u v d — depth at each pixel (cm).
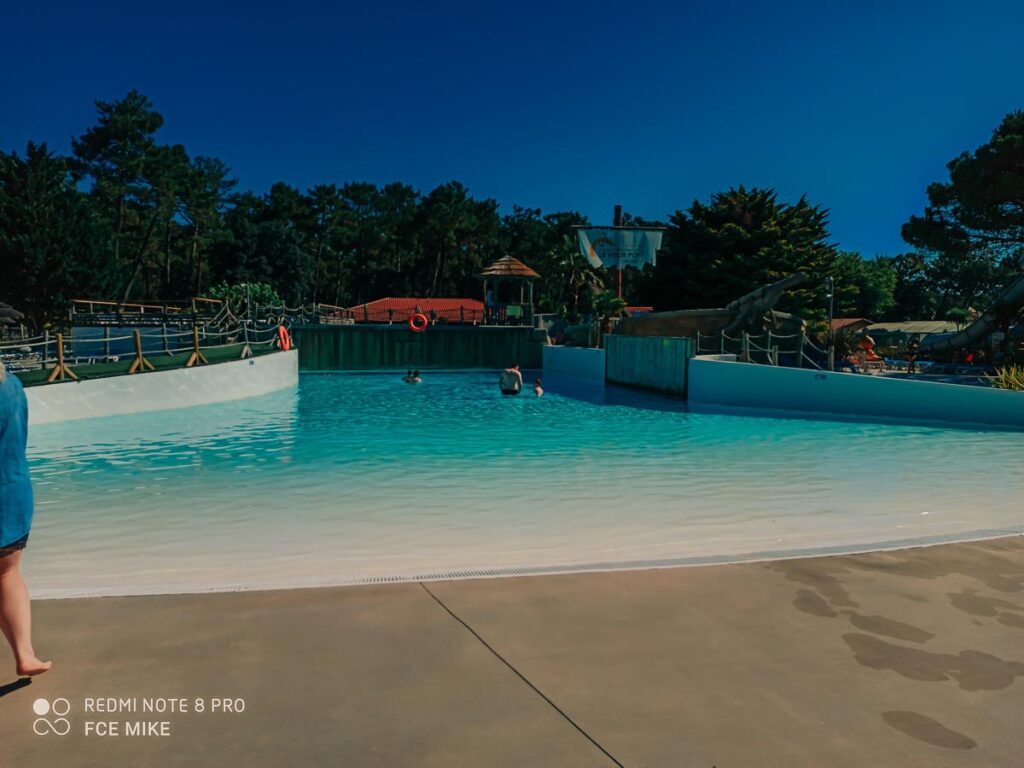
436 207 10269
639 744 281
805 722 299
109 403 1844
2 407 315
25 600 327
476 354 3947
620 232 3525
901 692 325
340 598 430
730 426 1702
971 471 1082
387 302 7044
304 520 794
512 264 4450
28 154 5059
